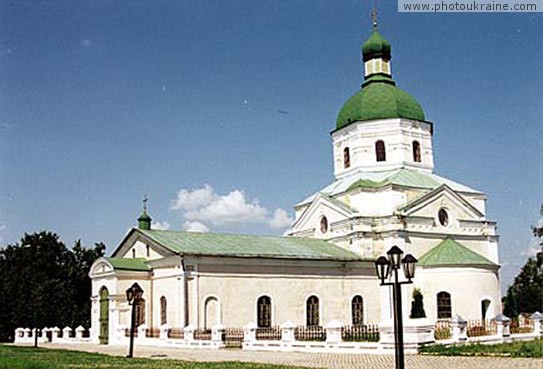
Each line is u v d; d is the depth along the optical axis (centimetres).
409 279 1978
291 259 5156
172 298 4819
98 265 5294
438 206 5853
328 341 3559
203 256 4791
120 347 4500
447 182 6244
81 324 7425
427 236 5716
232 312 4869
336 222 5900
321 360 3038
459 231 5916
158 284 5050
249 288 4969
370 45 6519
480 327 4344
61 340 5734
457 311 5275
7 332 7100
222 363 2855
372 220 5700
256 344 3931
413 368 2592
